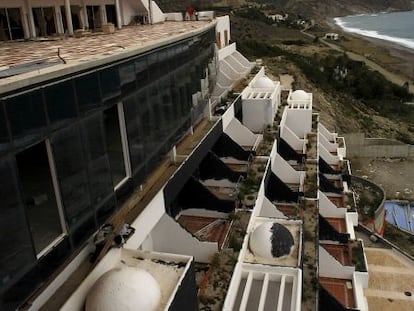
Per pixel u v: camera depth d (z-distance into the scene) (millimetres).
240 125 27484
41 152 9219
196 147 19031
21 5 21062
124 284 9555
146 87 13922
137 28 26297
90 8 27016
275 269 15781
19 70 9000
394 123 66750
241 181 21906
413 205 42094
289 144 32625
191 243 16141
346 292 22328
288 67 75125
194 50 19969
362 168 51125
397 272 26969
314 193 25422
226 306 14062
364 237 30953
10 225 8016
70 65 9438
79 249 10711
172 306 9867
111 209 12023
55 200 9594
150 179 15766
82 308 9766
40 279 9094
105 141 11266
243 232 17750
